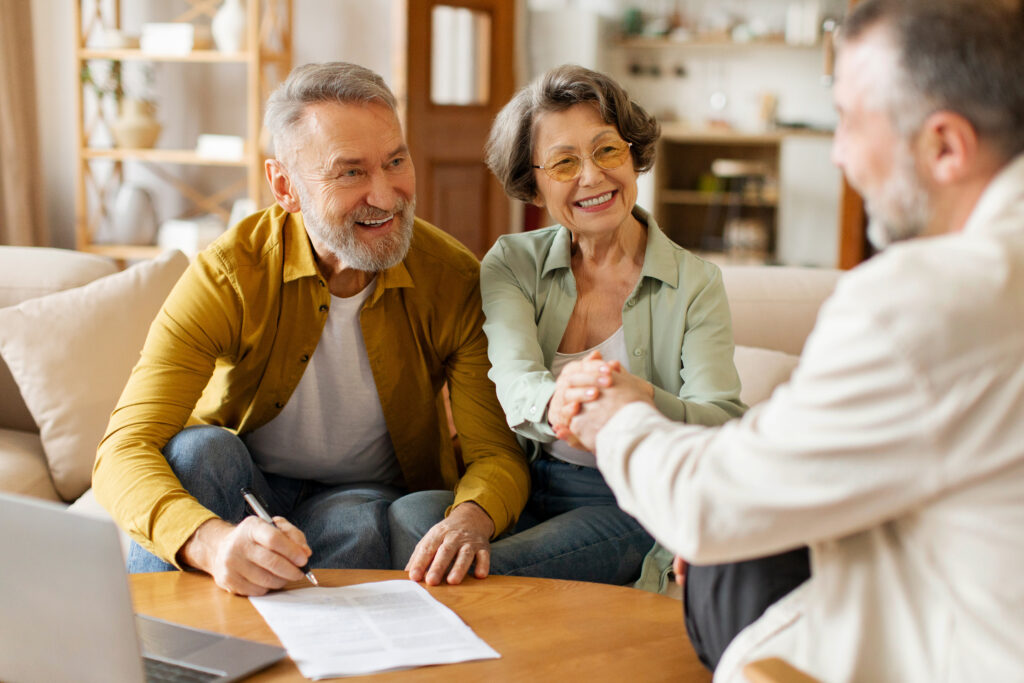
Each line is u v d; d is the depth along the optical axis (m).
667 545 1.00
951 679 0.90
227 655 1.19
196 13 4.67
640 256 1.83
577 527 1.69
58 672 1.13
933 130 0.89
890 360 0.84
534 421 1.56
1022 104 0.86
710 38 7.87
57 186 4.87
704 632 1.17
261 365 1.87
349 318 1.86
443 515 1.69
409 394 1.92
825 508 0.89
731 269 2.41
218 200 4.79
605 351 1.79
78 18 4.35
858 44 0.93
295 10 4.88
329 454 1.96
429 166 4.82
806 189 7.75
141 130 4.46
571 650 1.24
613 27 8.10
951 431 0.84
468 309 1.90
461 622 1.31
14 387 2.46
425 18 4.67
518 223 6.16
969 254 0.85
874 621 0.95
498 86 5.12
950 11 0.88
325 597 1.39
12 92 4.34
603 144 1.69
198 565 1.46
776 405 0.93
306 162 1.69
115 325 2.35
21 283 2.49
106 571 1.05
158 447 1.68
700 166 8.47
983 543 0.86
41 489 2.24
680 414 1.55
